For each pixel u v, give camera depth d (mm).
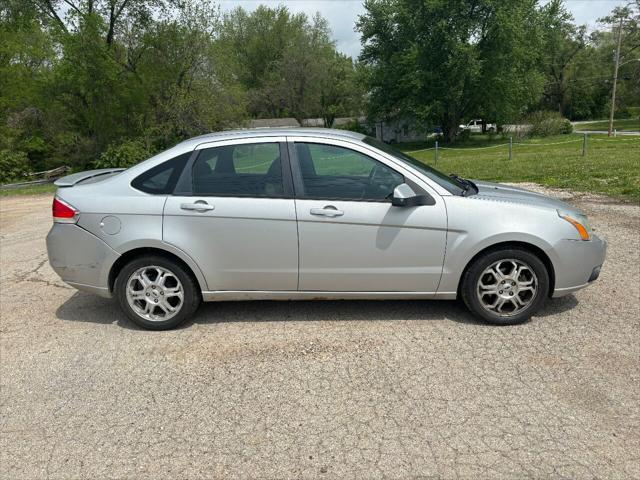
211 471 2416
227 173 3826
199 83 26812
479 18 38344
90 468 2469
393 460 2438
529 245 3732
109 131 26156
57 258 3949
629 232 6297
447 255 3732
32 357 3598
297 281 3832
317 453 2512
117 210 3805
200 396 3049
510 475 2314
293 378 3203
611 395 2895
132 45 26219
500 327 3809
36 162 27797
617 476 2291
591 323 3822
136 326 4051
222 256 3791
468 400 2896
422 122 42688
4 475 2439
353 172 3789
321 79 54594
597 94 65688
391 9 42188
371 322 3965
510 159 17719
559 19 41688
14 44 24531
